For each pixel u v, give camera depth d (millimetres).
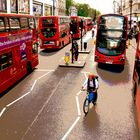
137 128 11461
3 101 14641
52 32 32844
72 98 15180
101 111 13289
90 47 38438
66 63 24484
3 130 11148
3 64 15750
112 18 22938
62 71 22078
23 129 11234
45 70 22406
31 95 15680
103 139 10422
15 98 15148
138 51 15453
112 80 19484
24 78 19656
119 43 22891
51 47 33250
